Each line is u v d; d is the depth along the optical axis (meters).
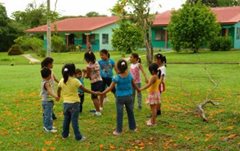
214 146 7.50
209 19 35.47
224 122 9.33
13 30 53.69
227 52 34.25
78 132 8.05
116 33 37.19
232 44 39.41
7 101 12.71
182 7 36.44
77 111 8.02
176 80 17.69
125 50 36.72
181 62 27.94
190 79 18.05
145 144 7.78
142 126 9.18
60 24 50.22
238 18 39.41
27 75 20.88
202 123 9.32
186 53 35.34
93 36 47.38
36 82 17.62
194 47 35.47
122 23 36.62
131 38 36.25
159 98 9.21
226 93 13.86
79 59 34.09
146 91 14.50
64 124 8.12
